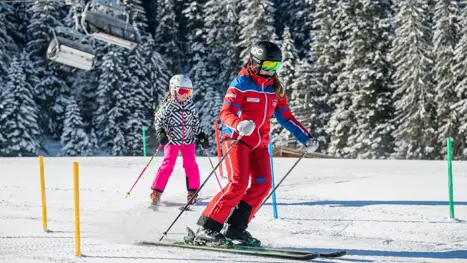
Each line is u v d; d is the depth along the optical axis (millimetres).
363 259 6121
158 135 9680
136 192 10977
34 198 10227
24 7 69875
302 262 5938
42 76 63281
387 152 54938
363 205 9688
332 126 57031
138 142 61219
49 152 59875
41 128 61469
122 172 13883
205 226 6590
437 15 53781
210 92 66062
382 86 56531
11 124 55562
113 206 9539
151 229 7809
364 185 11945
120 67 62375
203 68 68000
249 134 6031
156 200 9648
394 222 8289
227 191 6523
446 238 7258
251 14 68375
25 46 69500
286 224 8180
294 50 62375
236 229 6613
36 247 6559
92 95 65062
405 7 53844
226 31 74500
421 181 12492
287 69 61125
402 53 54062
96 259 5930
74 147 58031
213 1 75750
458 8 52875
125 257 6039
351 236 7418
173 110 9859
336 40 62125
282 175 13539
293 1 80875
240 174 6492
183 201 10125
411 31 53219
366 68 55906
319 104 60250
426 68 53000
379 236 7418
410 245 6863
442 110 52188
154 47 73688
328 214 8945
